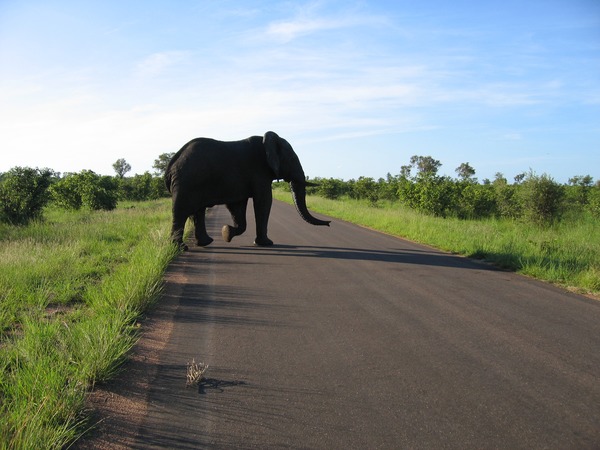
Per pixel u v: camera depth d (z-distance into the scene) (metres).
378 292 7.36
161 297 6.96
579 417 3.52
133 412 3.58
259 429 3.35
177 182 11.27
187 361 4.58
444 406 3.69
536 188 16.42
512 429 3.35
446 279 8.31
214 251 11.54
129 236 13.18
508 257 9.76
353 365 4.49
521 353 4.79
